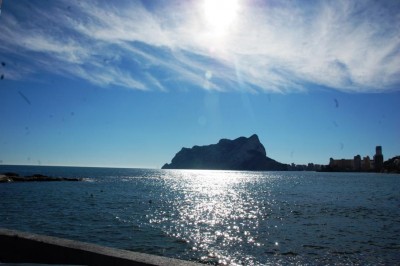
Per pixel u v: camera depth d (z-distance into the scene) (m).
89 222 25.70
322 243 19.50
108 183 89.81
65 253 4.46
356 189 79.31
